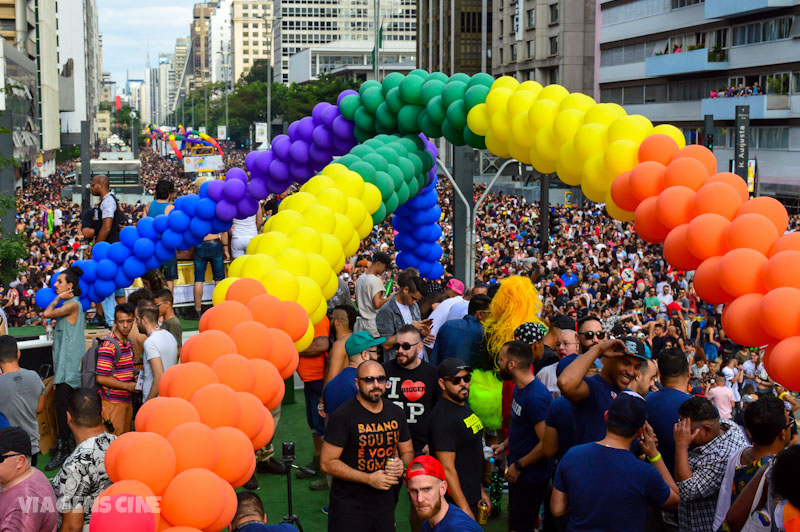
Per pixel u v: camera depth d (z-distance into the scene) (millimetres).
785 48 46844
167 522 5098
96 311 12695
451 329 7332
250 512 4766
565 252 26250
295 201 8945
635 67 63750
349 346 6766
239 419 5965
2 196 17219
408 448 6004
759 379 14102
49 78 108125
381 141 10266
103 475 5410
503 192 63938
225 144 143500
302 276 8086
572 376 5703
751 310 5676
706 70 52906
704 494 5391
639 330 14789
